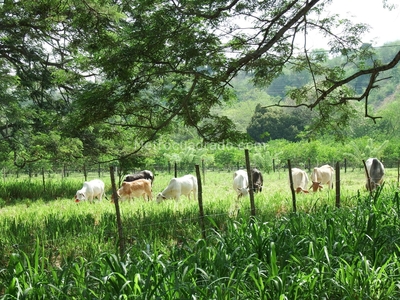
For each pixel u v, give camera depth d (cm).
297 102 1247
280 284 526
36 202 1817
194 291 518
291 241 644
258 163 3072
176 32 988
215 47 1024
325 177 1864
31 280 558
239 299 525
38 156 2055
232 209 1297
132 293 508
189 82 1165
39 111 2045
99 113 1027
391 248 682
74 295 559
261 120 4738
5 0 1469
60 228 1012
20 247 880
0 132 2144
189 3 995
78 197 1669
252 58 1015
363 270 573
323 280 563
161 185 2325
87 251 852
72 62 1720
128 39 1017
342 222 746
